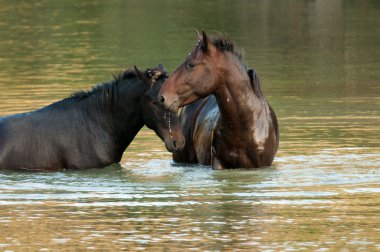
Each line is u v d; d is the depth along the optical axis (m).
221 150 17.33
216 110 17.77
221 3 50.53
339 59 32.47
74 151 17.86
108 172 17.64
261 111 17.08
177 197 15.52
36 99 25.27
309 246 12.69
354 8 47.62
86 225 13.89
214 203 15.09
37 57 34.25
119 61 32.47
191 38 37.38
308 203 14.97
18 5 51.84
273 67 30.89
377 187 15.95
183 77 16.50
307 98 25.06
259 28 40.62
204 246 12.76
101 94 18.14
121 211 14.69
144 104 17.69
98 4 51.44
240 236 13.20
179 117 18.86
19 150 17.77
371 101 24.39
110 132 18.08
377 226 13.63
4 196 15.74
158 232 13.45
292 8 48.00
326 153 18.58
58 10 49.22
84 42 37.75
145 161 18.61
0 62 33.31
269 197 15.41
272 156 17.50
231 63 16.70
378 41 36.53
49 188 16.30
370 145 19.27
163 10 47.72
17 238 13.24
